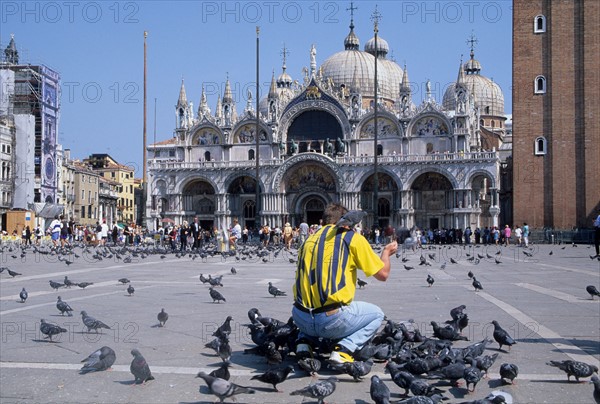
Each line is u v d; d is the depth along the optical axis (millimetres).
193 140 122062
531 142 84625
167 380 10273
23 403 9133
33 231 88625
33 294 21375
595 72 82438
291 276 30203
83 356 11844
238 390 8562
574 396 9594
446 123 109375
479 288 22578
